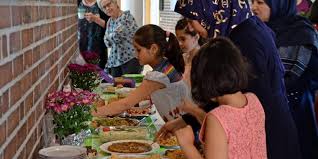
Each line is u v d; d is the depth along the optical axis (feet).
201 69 5.18
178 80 9.41
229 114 5.25
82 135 7.63
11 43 4.79
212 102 5.71
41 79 6.91
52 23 8.26
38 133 6.65
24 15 5.47
